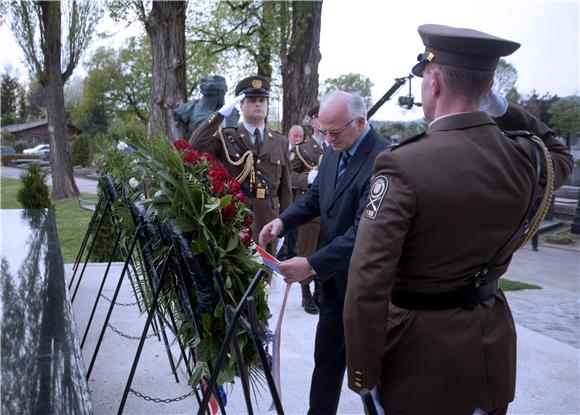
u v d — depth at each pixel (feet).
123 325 13.08
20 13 51.72
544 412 9.44
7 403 5.44
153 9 27.76
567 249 30.99
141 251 8.32
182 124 17.21
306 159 16.80
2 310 8.10
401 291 4.90
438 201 4.36
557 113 36.40
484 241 4.59
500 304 5.15
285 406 9.50
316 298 10.00
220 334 6.13
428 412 4.67
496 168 4.58
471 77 4.70
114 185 9.91
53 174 55.72
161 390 9.82
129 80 111.45
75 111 125.90
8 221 16.70
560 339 14.02
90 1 55.72
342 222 7.57
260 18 49.57
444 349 4.65
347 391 10.25
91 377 10.29
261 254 6.31
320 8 38.22
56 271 10.46
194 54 56.65
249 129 12.79
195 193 6.23
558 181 5.57
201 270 6.12
